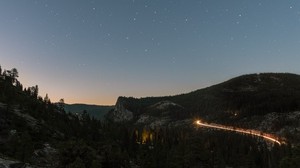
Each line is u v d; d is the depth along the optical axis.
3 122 131.25
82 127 183.25
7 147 107.62
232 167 146.25
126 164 113.38
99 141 164.38
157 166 109.94
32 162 104.56
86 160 88.69
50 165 107.25
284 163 97.31
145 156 111.00
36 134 138.50
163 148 149.12
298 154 98.12
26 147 100.31
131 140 177.50
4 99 161.75
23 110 163.38
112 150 108.00
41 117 171.38
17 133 123.94
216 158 126.69
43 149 122.12
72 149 88.88
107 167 100.00
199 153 114.31
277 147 182.50
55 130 158.12
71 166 80.94
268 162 166.62
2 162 78.31
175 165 108.69
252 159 136.88
